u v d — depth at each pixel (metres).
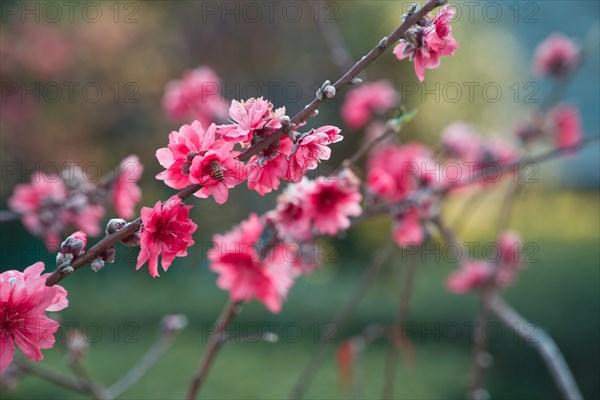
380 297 10.54
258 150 1.40
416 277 10.84
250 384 8.46
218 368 8.84
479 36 11.23
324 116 10.28
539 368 8.43
